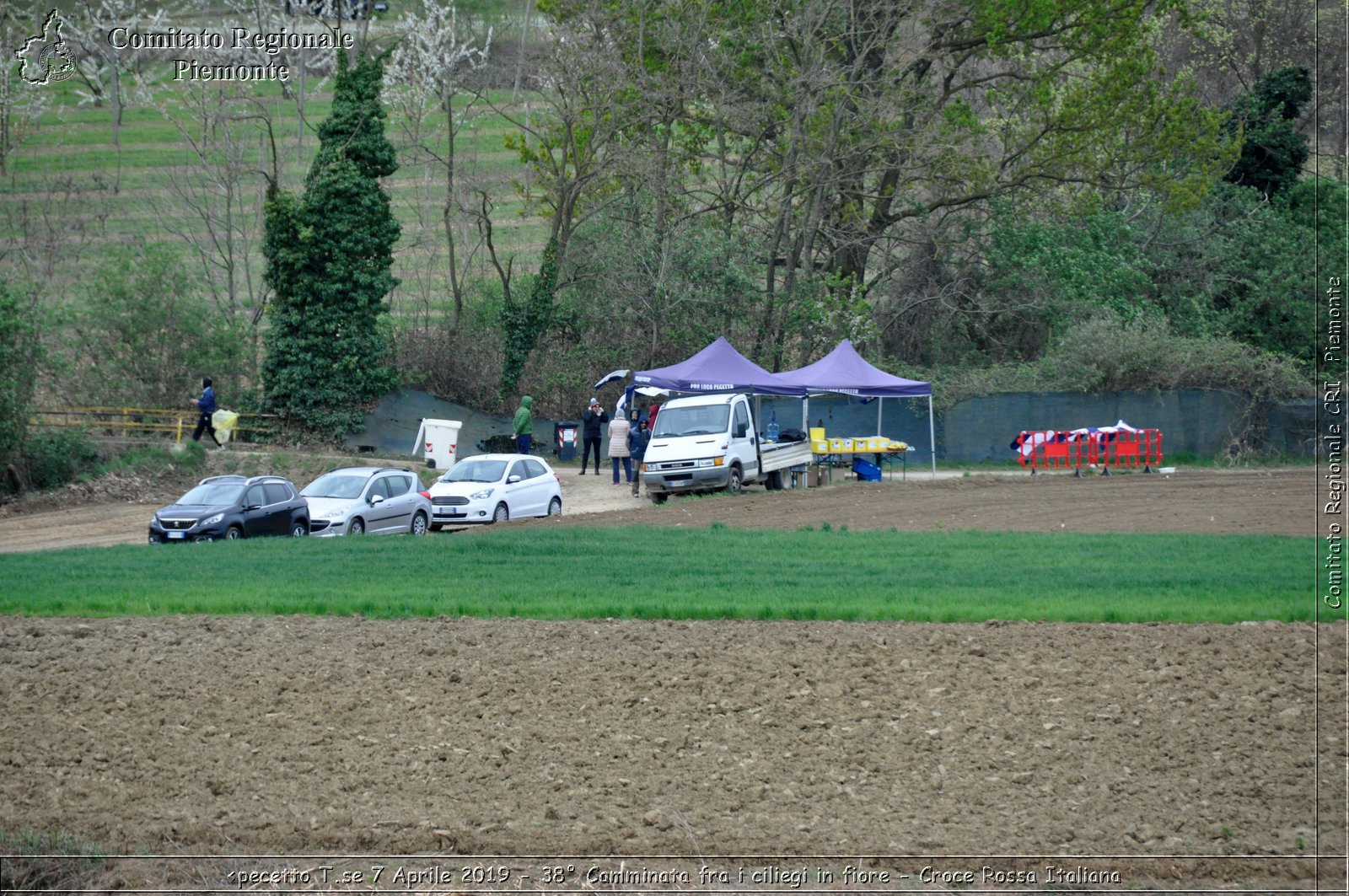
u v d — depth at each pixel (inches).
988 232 7465.6
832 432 6161.4
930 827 1299.2
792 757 1473.9
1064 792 1378.0
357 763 1467.8
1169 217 7564.0
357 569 2628.0
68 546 3698.3
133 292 5802.2
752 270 6924.2
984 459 6082.7
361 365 5910.4
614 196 7042.3
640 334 6825.8
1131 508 3902.6
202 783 1416.1
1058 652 1822.1
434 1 7465.6
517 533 3255.4
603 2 6456.7
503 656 1849.2
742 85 6648.6
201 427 5241.1
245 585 2406.5
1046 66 7431.1
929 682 1707.7
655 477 4382.4
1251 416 6112.2
